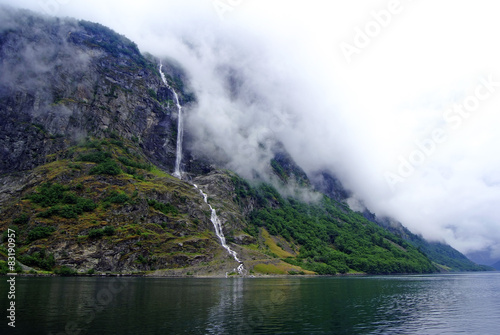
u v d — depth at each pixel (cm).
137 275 13262
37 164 19612
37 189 15875
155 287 9206
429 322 5756
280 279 14875
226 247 18038
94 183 16825
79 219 14275
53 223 13688
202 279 12962
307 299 7925
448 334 4894
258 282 12450
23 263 11956
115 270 13100
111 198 15850
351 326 5125
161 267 14125
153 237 14975
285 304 7069
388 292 10481
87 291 7631
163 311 5659
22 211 14275
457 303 8369
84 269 12581
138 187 17588
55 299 6462
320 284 12538
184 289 8962
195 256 15388
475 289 13038
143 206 16050
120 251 13538
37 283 9094
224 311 5891
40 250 12506
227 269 15612
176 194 19438
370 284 13550
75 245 13025
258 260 18075
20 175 18388
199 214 19475
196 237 16862
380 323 5459
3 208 14862
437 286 14138
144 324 4675
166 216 16738
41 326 4412
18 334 4016
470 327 5406
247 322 5059
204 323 4853
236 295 8081
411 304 7938
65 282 9519
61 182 16675
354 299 8306
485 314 6700
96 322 4719
